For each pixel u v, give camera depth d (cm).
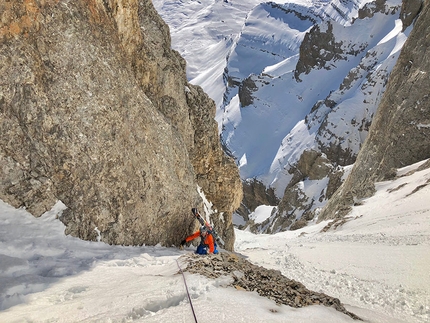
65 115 873
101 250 850
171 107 1675
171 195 1209
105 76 1009
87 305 491
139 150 1089
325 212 6275
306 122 12888
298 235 4538
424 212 2784
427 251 1448
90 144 907
